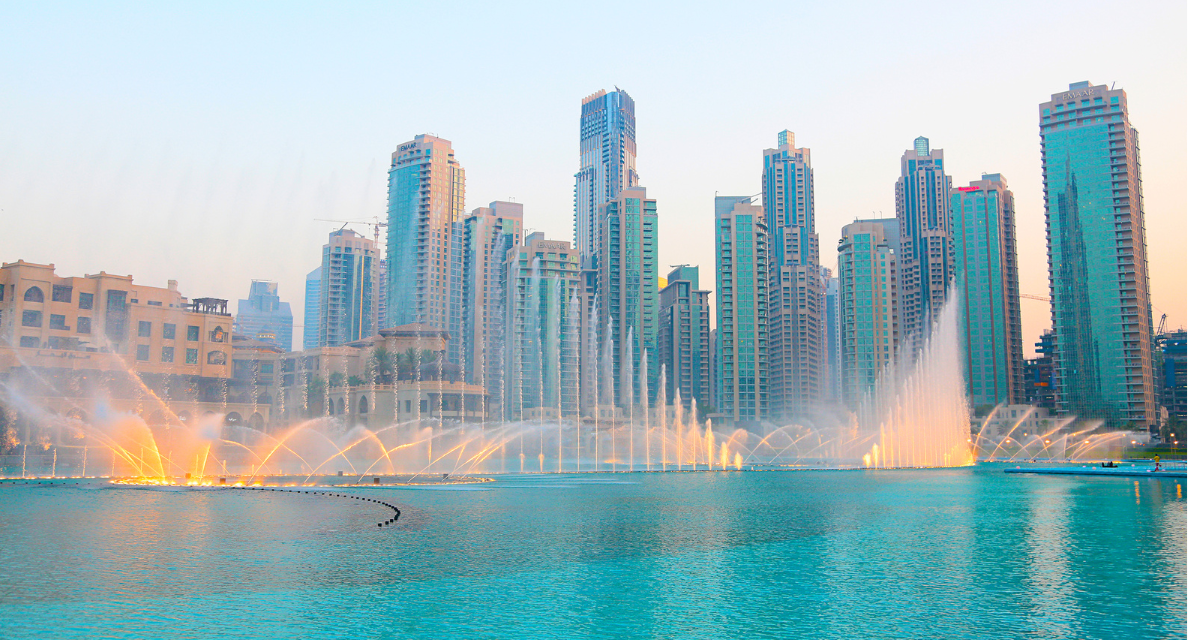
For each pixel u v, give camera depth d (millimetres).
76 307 148375
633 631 21562
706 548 35531
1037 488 77062
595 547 35438
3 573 27953
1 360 132750
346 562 30797
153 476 86375
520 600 24906
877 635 21391
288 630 21203
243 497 58469
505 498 61188
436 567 30062
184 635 20594
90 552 32344
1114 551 35125
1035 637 21234
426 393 179375
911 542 37875
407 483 78125
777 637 21125
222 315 164750
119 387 145250
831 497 65188
